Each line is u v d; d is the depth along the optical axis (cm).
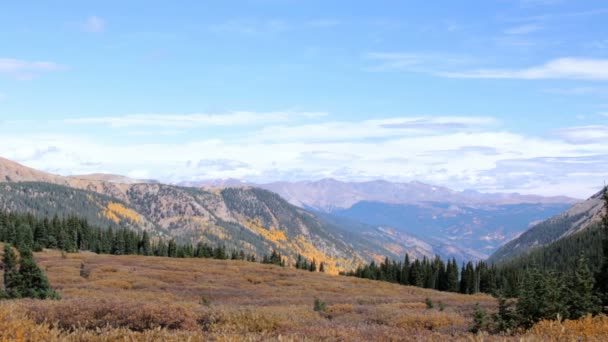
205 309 1752
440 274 13400
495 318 1686
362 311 3120
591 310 1593
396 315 2522
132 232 14538
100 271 6347
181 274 6750
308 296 5172
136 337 965
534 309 1612
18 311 1449
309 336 1243
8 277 2906
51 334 962
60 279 5069
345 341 1212
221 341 977
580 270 1684
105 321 1459
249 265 9738
